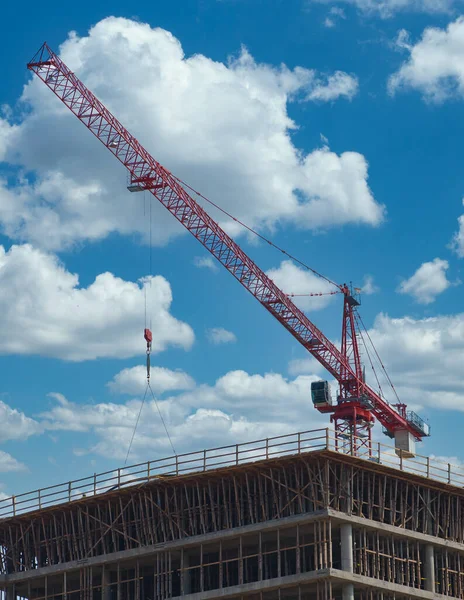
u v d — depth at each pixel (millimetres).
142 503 113750
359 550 105938
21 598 123250
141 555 112188
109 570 116250
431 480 112250
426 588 111500
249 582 108250
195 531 110375
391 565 108812
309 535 108062
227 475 108750
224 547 110938
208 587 111125
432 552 112688
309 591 105750
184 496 112062
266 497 107688
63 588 119312
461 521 116750
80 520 117188
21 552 122375
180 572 110438
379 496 108938
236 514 109375
